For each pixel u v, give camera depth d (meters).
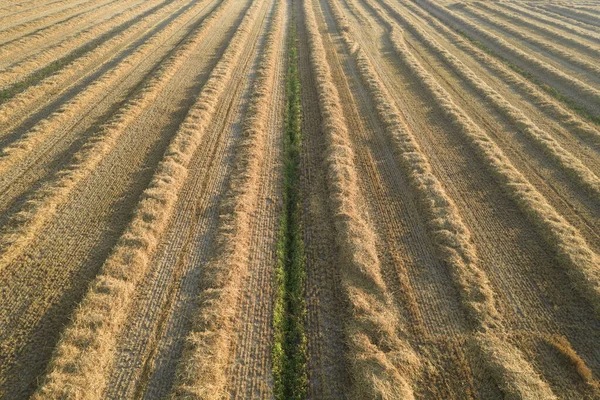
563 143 21.53
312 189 17.77
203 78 27.34
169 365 10.99
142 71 28.22
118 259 13.57
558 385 10.72
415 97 26.06
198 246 14.66
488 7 50.97
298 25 39.94
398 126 22.05
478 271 13.67
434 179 17.98
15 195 16.62
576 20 48.50
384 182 18.19
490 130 22.55
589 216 16.52
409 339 11.77
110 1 47.16
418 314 12.45
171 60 29.06
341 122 22.45
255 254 14.41
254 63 30.05
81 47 32.16
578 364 10.98
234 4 46.50
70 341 11.09
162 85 25.78
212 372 10.60
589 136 21.97
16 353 11.00
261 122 22.27
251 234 15.24
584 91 27.14
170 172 17.77
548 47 35.62
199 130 21.14
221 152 19.91
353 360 11.09
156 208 15.81
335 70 29.45
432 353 11.41
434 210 16.19
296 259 14.21
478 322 12.13
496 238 15.27
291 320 12.40
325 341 11.76
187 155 19.23
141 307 12.39
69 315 11.97
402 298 12.91
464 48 35.28
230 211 16.08
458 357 11.30
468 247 14.61
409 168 18.80
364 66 29.69
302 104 24.72
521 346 11.56
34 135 20.00
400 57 32.28
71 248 14.27
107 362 10.94
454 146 21.00
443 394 10.51
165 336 11.65
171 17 41.81
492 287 13.31
